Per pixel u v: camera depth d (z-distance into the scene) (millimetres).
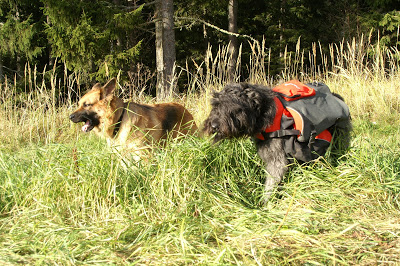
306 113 1790
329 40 8992
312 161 1948
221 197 1856
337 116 1874
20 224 1694
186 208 1737
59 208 1773
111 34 5906
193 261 1387
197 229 1620
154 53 8883
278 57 8242
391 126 3252
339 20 8586
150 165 1960
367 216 1663
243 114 1733
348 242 1475
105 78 6141
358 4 8312
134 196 1816
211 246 1498
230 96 1753
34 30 7348
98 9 5914
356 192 1822
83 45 5648
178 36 8406
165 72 6047
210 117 1817
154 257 1429
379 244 1461
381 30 7523
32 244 1519
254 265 1330
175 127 2598
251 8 9422
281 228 1573
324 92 1992
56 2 5574
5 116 3699
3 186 1925
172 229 1618
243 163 2102
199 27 8367
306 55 8664
